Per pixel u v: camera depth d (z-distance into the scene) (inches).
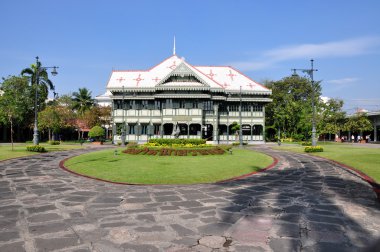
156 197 384.5
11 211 317.7
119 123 1967.3
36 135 1154.0
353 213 311.9
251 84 2107.5
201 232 254.7
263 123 2063.2
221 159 856.9
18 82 2053.4
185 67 1898.4
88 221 283.7
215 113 1952.5
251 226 269.9
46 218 293.0
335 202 360.5
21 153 1018.1
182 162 770.8
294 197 387.5
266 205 345.1
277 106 2481.5
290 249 219.9
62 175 574.9
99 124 2576.3
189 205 343.9
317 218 294.7
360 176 570.9
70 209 326.3
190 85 1872.5
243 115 2053.4
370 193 414.0
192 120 1879.9
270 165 753.6
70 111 2379.4
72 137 2891.2
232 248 221.8
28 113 2164.1
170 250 218.1
